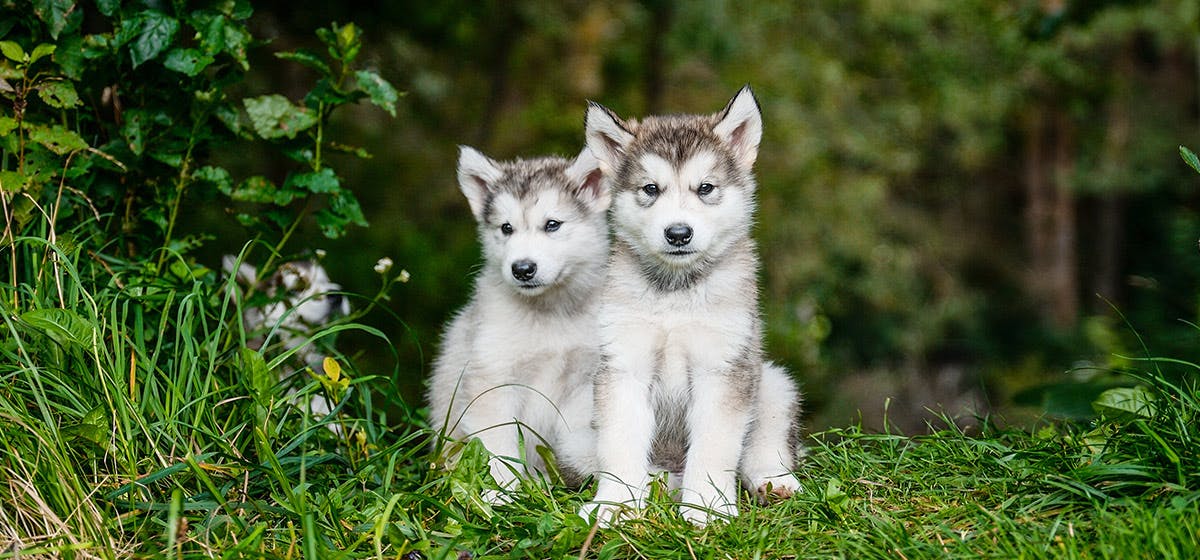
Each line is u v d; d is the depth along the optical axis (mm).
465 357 5738
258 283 5863
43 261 4656
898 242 17359
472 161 5910
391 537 3877
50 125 4980
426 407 6156
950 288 17891
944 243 18516
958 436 4871
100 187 5254
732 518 4105
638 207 4898
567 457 5016
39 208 4781
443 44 12586
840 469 4746
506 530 4059
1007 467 4352
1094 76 16000
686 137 5008
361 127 12758
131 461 3973
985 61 15047
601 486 4586
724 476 4621
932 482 4449
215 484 4211
